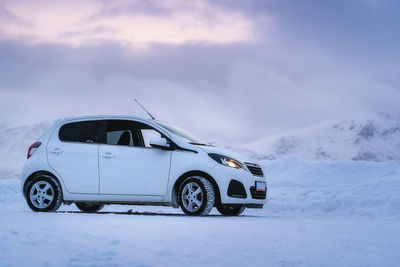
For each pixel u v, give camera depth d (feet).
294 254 12.71
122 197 24.97
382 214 33.19
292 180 57.16
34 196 25.53
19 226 15.70
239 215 27.71
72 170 25.48
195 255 12.11
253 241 14.70
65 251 11.65
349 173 56.59
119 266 10.45
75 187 25.39
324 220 23.95
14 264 10.07
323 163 61.26
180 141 25.05
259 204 25.96
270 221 21.54
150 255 11.75
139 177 24.77
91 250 11.85
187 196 24.21
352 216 32.42
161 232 15.70
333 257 12.42
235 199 24.40
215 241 14.37
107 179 25.11
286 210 37.14
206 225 18.43
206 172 24.18
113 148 25.36
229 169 24.47
